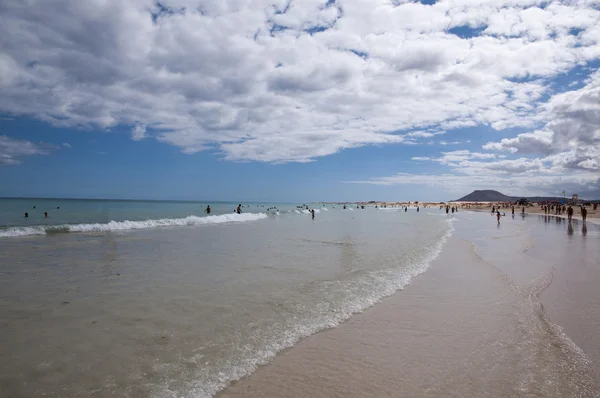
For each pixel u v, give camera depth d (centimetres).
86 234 1983
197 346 512
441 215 6744
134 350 491
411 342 554
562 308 726
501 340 565
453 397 403
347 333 586
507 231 2652
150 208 6725
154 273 987
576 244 1770
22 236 1823
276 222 3578
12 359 453
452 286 904
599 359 502
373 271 1068
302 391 406
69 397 372
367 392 409
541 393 414
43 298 722
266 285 873
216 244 1650
